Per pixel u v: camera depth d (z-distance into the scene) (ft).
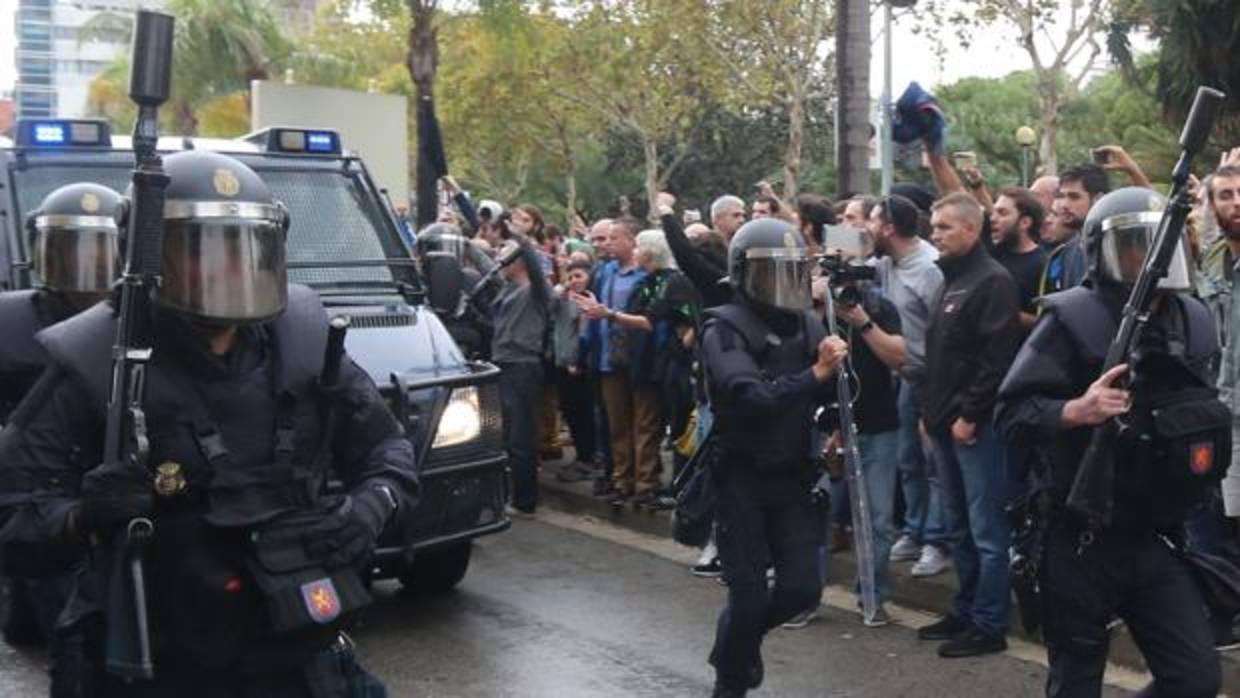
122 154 24.41
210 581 9.61
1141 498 13.00
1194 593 13.33
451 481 21.62
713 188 131.64
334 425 10.35
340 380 10.28
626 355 29.84
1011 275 21.29
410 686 19.95
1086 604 13.29
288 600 9.55
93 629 9.84
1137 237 13.12
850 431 20.44
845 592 24.75
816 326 17.53
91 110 105.60
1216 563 13.55
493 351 32.17
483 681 20.13
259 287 9.70
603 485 31.83
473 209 38.42
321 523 9.87
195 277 9.57
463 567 24.32
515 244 31.76
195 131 90.79
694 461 17.48
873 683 19.70
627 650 21.56
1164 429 12.75
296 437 10.02
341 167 25.64
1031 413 13.37
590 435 33.96
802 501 17.20
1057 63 81.05
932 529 23.67
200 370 9.81
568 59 110.01
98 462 9.81
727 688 17.54
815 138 122.62
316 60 94.48
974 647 20.74
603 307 28.66
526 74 112.68
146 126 9.72
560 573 26.71
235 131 90.53
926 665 20.44
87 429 9.77
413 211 60.39
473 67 113.19
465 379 22.03
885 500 22.66
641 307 28.94
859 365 22.24
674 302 27.45
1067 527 13.37
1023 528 13.79
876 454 22.58
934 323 20.74
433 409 21.56
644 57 105.60
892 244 22.82
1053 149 81.82
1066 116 91.81
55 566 9.83
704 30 98.27
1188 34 33.47
